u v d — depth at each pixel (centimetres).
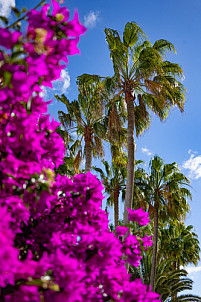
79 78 1138
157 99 1115
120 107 1205
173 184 1575
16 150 179
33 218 226
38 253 211
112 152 1300
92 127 1244
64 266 150
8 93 144
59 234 214
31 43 140
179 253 2586
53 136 220
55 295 150
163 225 1984
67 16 151
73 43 155
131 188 980
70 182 240
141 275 1753
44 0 146
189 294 2089
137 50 1123
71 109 1228
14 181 170
